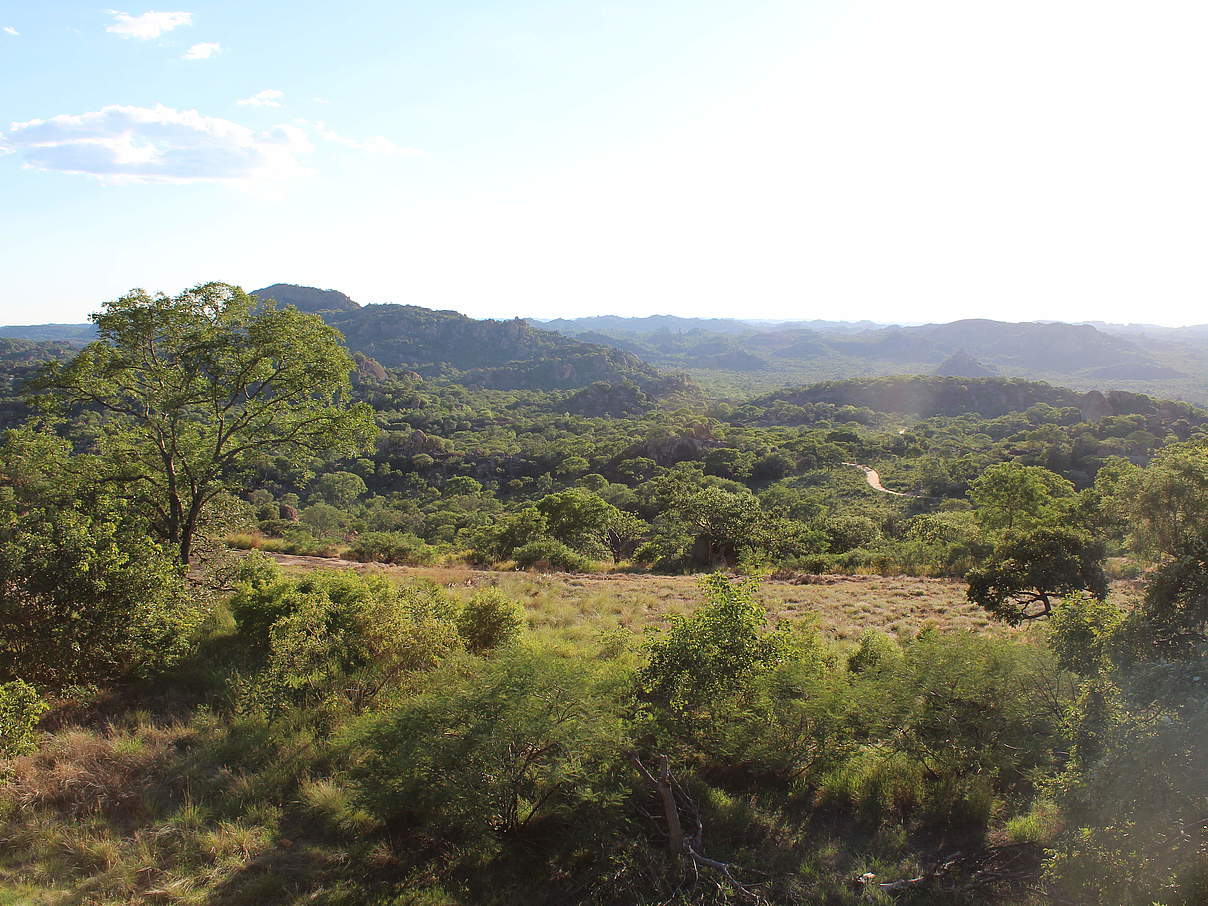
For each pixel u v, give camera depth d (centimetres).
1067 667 704
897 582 2159
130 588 852
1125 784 501
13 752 632
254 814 646
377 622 915
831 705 735
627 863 586
